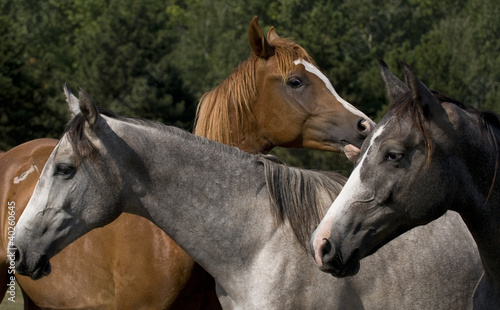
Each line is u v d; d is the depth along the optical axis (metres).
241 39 32.34
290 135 5.04
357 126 4.84
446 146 3.33
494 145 3.47
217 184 4.08
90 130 3.96
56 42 38.84
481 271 4.28
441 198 3.36
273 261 3.95
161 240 4.77
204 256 4.11
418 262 4.10
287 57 5.04
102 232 4.95
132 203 4.12
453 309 4.16
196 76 32.34
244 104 5.10
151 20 29.72
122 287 4.85
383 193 3.40
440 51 24.30
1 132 24.31
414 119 3.34
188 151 4.10
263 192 4.11
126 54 26.91
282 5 33.44
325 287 3.93
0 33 24.86
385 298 4.02
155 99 25.64
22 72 24.81
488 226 3.51
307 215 4.07
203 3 38.44
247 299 4.00
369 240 3.48
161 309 4.79
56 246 3.98
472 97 26.91
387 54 25.66
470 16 37.94
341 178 4.45
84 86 27.11
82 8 40.22
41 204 3.97
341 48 26.83
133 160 4.03
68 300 5.12
